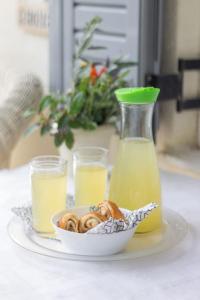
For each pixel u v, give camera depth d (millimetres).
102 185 1460
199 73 2199
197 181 1711
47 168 1340
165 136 2213
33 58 2783
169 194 1597
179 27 2100
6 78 2523
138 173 1338
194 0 2117
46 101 1686
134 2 2051
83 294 1098
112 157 1880
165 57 2146
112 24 2162
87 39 1807
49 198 1327
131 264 1205
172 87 2121
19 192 1585
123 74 1772
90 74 1726
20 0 2793
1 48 2973
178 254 1249
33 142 2264
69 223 1233
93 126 1650
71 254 1225
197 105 2205
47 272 1174
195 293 1104
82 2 2262
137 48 2068
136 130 1350
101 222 1225
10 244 1289
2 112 2318
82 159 1453
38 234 1323
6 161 2314
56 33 2387
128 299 1082
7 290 1109
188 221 1418
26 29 2785
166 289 1115
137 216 1225
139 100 1308
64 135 1646
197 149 2230
